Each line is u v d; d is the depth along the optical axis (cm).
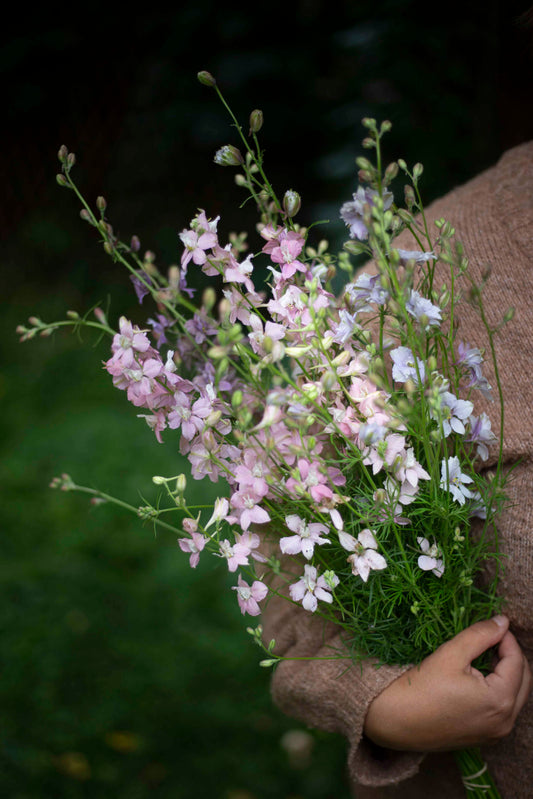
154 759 229
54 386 429
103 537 311
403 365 87
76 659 258
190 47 444
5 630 266
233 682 254
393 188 312
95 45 537
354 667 103
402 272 83
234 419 98
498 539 99
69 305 497
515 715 100
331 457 97
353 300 89
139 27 517
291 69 415
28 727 234
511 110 147
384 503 90
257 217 511
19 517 321
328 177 329
